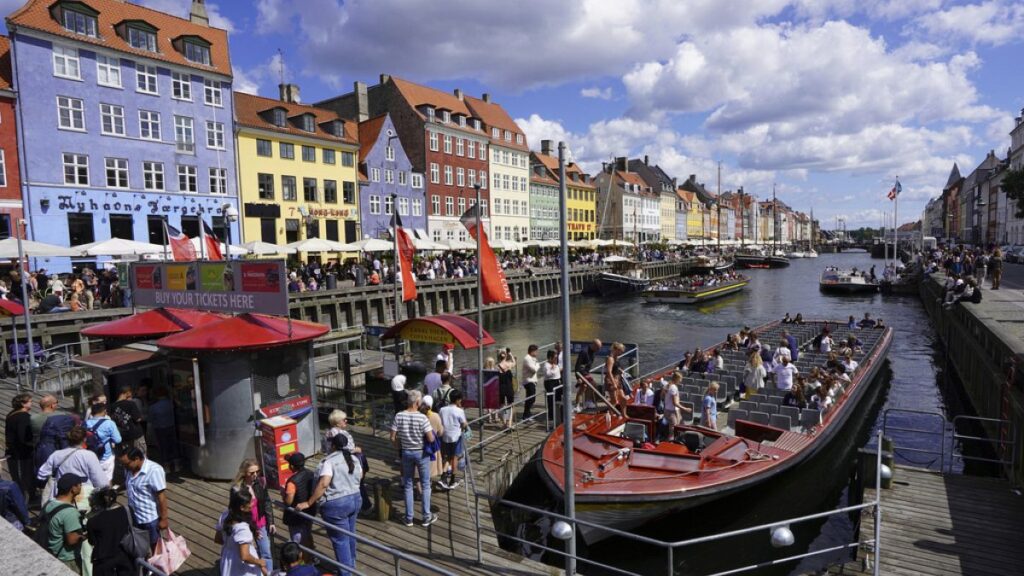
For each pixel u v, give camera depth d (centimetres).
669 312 4350
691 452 1111
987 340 1650
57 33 2894
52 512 552
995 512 923
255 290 976
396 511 884
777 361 1714
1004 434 1284
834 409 1408
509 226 6375
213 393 926
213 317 1141
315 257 4081
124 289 2259
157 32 3328
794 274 7825
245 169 3759
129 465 604
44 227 2873
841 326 2756
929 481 1037
